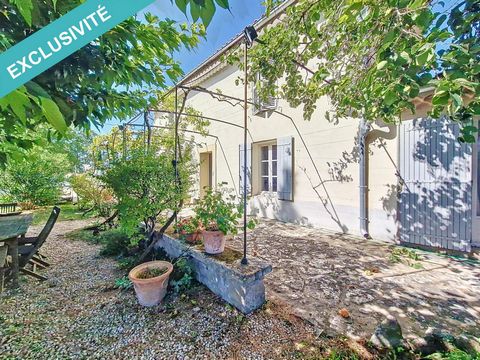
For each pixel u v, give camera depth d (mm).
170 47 2090
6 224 3277
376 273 2850
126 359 1680
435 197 3443
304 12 2158
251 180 6617
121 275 3107
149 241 3432
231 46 3238
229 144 7410
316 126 5035
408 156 3688
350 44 2246
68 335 1947
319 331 1844
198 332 1928
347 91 2570
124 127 4594
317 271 2928
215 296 2424
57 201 10289
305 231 4820
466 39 1049
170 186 3072
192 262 2824
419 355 1526
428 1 1085
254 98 6309
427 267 2998
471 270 2891
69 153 12305
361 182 4234
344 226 4609
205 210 2791
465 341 1534
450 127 3287
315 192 5113
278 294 2406
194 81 8453
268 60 2873
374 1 1369
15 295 2613
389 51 1228
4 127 1670
